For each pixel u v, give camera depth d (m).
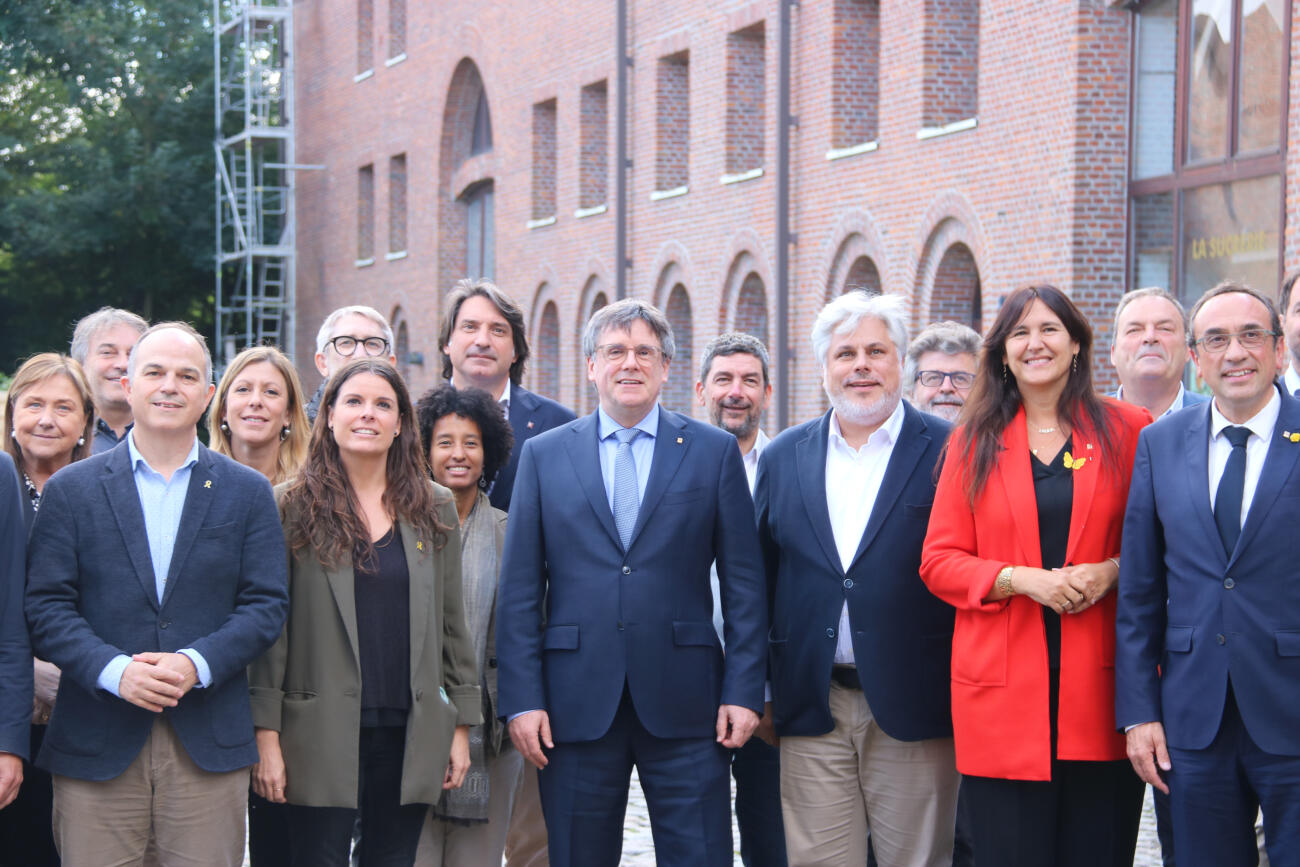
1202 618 4.56
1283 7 11.95
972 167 15.31
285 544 4.86
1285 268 11.66
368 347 6.51
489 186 29.45
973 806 4.82
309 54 37.59
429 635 4.97
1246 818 4.59
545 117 26.45
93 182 35.97
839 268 17.98
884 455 5.21
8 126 37.91
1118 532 4.81
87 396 5.53
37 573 4.60
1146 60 13.66
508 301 6.41
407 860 4.98
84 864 4.56
